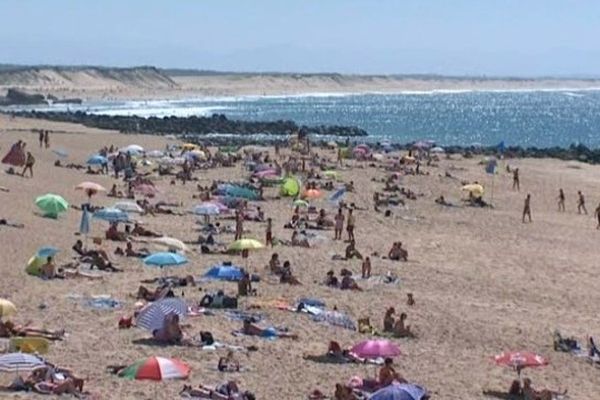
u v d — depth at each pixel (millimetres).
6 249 45031
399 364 32312
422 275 48875
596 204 81562
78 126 140375
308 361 31719
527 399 29344
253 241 46844
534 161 116125
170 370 27781
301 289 43031
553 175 101875
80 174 75312
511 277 50031
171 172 84750
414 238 60906
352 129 173125
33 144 95562
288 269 44469
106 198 65125
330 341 34156
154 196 68438
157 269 44656
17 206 56281
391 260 52312
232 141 137125
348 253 51625
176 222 59344
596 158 121375
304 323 36906
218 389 26625
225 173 87250
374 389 27562
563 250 59531
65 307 36406
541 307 43406
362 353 30031
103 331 33312
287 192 68500
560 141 182375
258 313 37781
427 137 181000
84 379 27266
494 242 61188
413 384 28562
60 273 41719
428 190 83875
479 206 76875
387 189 81688
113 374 28062
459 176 95375
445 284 47000
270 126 169000
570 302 44781
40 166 77188
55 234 49844
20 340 29328
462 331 37781
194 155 93750
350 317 38531
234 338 33938
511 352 33469
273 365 30891
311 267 48344
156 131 150375
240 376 29312
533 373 32656
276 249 52844
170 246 48094
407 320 38812
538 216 73938
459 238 61875
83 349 30828
